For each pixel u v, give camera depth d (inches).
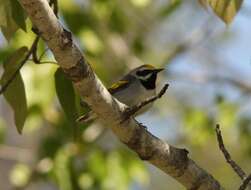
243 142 626.8
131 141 308.7
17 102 326.3
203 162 786.8
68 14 543.5
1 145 593.9
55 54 278.5
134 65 663.8
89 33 550.0
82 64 281.9
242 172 309.6
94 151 535.8
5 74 322.3
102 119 303.1
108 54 653.9
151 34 761.6
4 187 700.7
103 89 291.6
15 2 314.0
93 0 566.9
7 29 322.3
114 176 532.4
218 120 622.8
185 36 774.5
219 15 325.7
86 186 528.7
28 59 317.7
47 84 507.8
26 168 553.6
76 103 327.0
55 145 537.6
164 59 717.3
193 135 639.8
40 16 267.9
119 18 607.2
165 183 845.8
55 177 532.4
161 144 313.6
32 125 534.6
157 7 735.7
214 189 322.0
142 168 537.6
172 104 718.5
